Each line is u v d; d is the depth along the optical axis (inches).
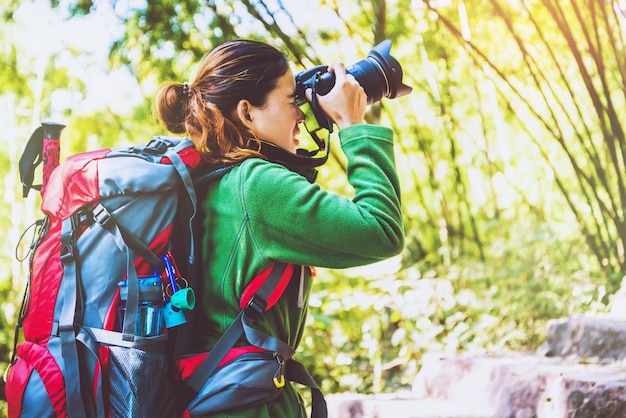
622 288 168.4
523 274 195.5
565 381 111.6
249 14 220.4
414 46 264.7
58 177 56.3
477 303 196.9
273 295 55.7
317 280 246.4
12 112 320.2
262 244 54.9
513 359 148.6
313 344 219.8
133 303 53.1
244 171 55.9
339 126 60.8
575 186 270.1
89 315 53.7
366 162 58.3
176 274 55.5
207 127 57.4
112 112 292.2
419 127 268.4
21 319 57.4
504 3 231.9
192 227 55.5
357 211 55.3
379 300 209.5
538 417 118.8
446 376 157.5
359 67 63.4
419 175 285.9
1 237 346.6
